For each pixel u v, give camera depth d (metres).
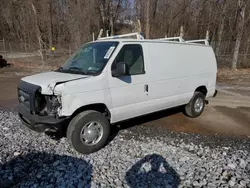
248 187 2.64
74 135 3.31
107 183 2.73
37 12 26.88
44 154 3.46
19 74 13.40
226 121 5.22
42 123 3.14
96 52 3.88
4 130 4.35
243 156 3.45
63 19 30.53
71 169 3.04
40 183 2.72
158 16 28.47
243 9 14.83
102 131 3.60
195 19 27.50
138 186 2.67
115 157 3.40
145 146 3.79
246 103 6.88
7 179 2.80
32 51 25.67
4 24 37.69
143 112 4.18
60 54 21.12
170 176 2.89
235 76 12.31
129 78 3.78
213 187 2.65
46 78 3.45
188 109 5.31
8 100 6.95
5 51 23.70
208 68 5.48
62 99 3.10
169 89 4.51
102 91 3.47
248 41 17.39
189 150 3.69
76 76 3.44
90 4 26.77
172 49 4.51
